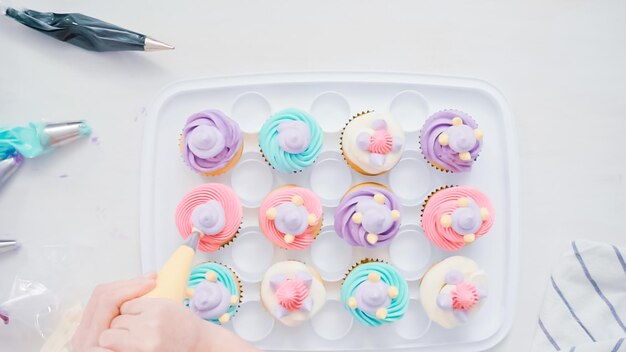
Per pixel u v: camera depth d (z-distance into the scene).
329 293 0.75
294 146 0.69
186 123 0.72
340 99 0.77
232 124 0.71
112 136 0.78
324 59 0.79
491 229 0.78
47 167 0.77
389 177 0.76
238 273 0.74
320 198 0.75
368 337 0.75
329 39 0.79
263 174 0.76
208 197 0.71
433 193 0.76
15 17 0.76
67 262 0.77
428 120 0.73
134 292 0.54
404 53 0.80
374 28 0.80
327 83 0.76
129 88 0.78
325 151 0.76
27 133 0.76
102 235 0.77
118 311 0.54
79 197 0.77
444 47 0.80
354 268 0.73
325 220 0.76
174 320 0.51
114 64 0.78
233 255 0.75
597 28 0.80
